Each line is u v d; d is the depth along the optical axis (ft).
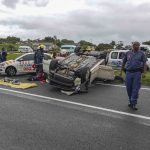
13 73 62.44
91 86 48.49
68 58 49.08
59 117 29.27
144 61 33.17
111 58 79.56
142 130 25.61
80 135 23.98
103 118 29.19
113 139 23.20
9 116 29.25
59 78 43.91
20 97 38.91
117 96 40.50
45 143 21.98
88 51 52.44
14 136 23.34
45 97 39.24
